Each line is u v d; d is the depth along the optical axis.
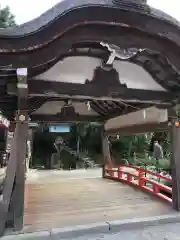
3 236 3.50
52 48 3.30
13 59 3.26
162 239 3.65
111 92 4.32
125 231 3.96
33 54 3.29
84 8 2.99
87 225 3.92
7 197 3.76
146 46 3.52
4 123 9.59
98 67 4.24
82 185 7.77
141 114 6.91
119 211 4.81
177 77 4.36
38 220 4.21
